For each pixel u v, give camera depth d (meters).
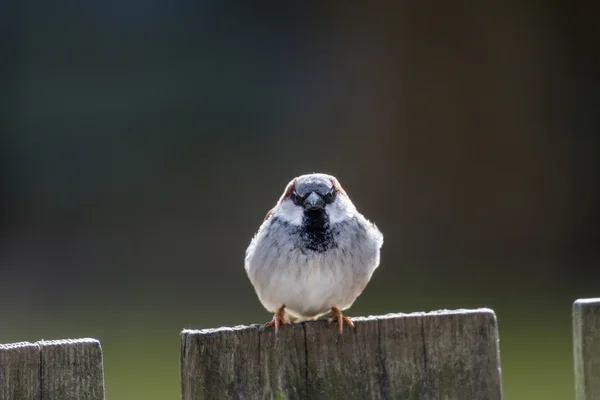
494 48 16.22
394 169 16.23
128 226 15.38
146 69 16.95
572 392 8.86
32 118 16.44
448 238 15.62
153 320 11.30
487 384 3.69
